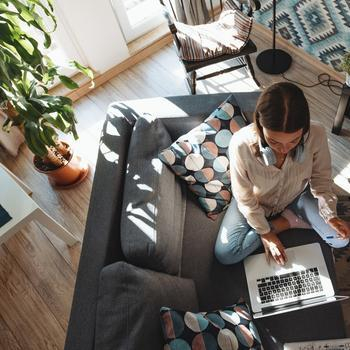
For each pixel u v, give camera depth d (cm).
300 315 137
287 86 107
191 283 144
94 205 143
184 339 116
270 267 145
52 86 270
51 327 187
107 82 281
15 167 245
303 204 150
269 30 276
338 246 144
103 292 122
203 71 269
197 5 248
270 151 123
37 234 216
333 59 240
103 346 112
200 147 160
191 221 164
